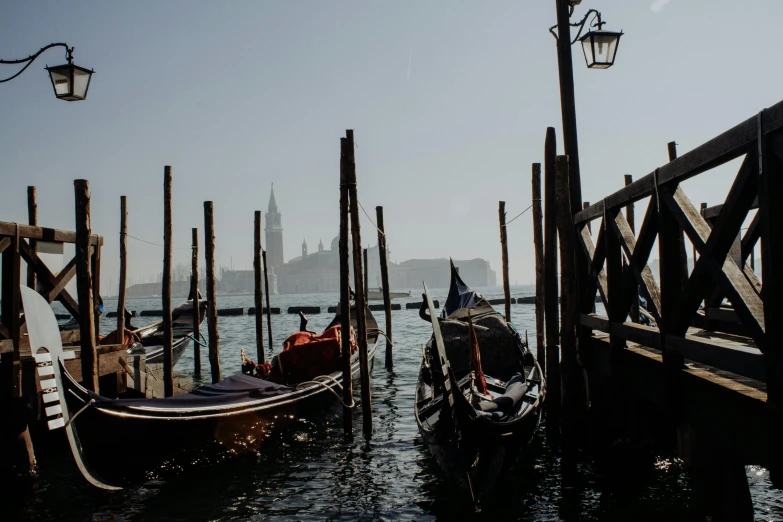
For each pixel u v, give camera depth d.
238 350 24.67
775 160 2.87
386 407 12.00
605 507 6.46
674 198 4.09
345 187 9.46
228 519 6.51
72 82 7.81
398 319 44.47
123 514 6.61
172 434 7.56
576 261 7.49
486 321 10.62
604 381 7.10
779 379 2.88
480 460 6.45
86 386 8.20
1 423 7.34
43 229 8.21
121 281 14.27
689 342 3.95
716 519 4.10
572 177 7.81
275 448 8.98
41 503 6.88
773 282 2.87
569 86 7.92
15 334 7.41
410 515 6.57
